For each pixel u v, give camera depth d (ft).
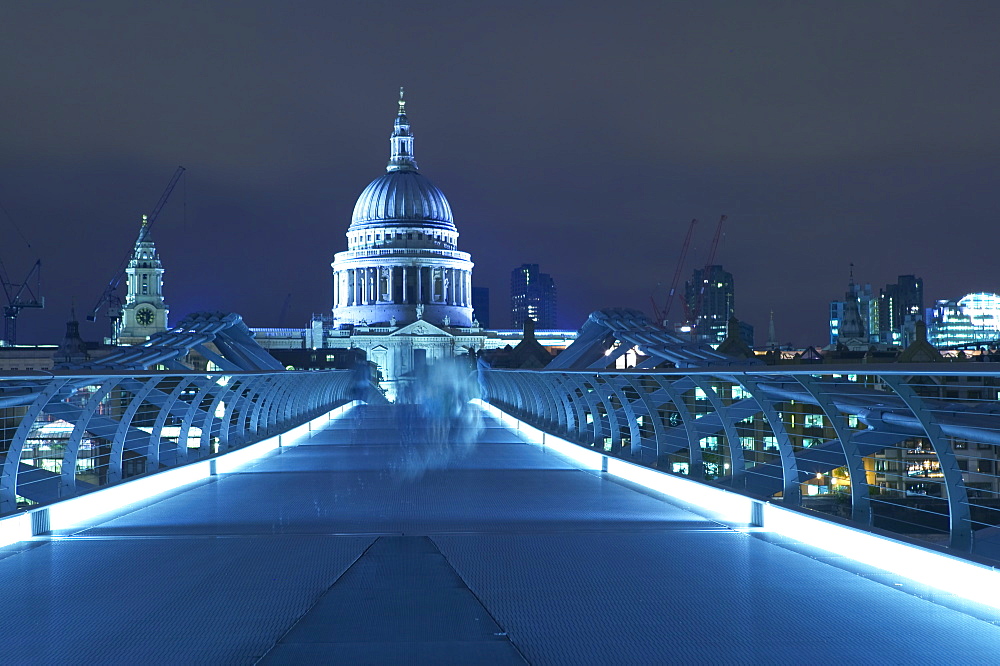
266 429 89.97
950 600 28.48
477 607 27.96
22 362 436.35
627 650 23.90
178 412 70.85
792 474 39.81
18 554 36.11
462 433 107.55
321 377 138.41
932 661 23.03
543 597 29.07
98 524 42.96
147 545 37.70
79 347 453.99
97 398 44.86
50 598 29.25
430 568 33.17
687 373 44.37
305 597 29.22
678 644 24.38
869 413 46.16
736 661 23.09
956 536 29.66
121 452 50.08
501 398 148.56
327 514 45.47
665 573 32.17
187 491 54.75
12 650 24.14
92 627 26.12
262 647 24.23
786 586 30.32
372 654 23.59
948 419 33.60
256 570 32.99
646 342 137.69
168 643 24.62
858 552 34.53
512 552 35.88
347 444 90.17
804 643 24.43
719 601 28.48
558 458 74.74
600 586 30.40
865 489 34.45
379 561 34.37
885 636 24.98
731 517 44.14
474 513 45.70
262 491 54.39
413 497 51.39
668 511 46.21
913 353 340.18
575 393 82.43
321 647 24.18
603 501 49.44
